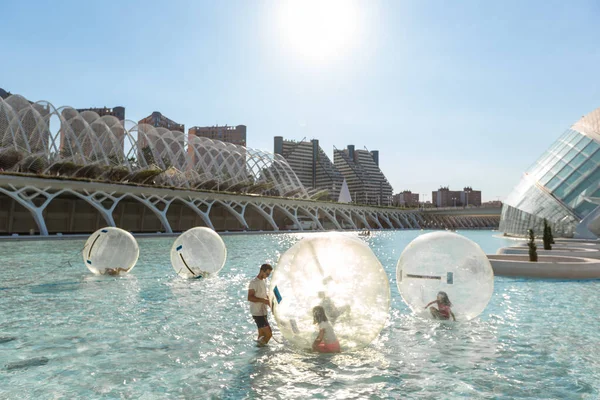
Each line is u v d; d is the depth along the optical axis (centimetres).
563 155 5216
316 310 636
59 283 1359
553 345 702
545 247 2188
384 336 756
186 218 8262
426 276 856
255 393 512
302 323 634
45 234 4847
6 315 916
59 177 5272
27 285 1318
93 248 1515
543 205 4912
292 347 693
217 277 1516
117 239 1534
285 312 634
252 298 706
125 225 7156
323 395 507
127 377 563
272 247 3550
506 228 5841
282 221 10306
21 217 5831
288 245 3838
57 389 524
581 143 5134
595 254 1975
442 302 843
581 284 1382
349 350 650
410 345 702
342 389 524
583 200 4591
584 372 578
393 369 593
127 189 6144
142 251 2850
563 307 1013
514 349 680
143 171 6700
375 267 656
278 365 610
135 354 657
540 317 906
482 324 843
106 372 580
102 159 6931
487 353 661
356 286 643
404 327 817
